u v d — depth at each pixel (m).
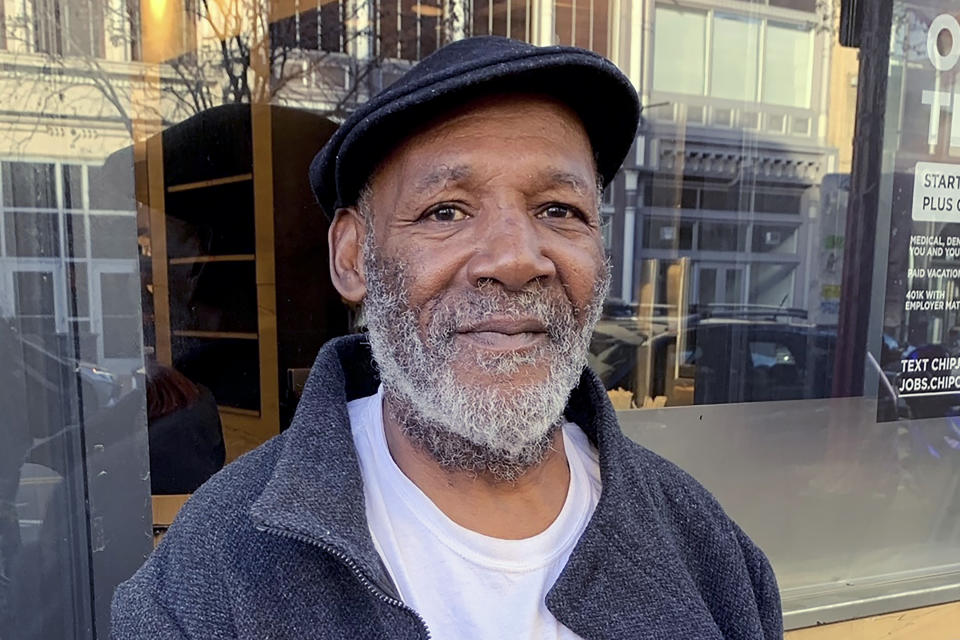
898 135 2.29
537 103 0.89
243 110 1.91
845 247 2.33
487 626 0.85
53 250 1.48
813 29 2.27
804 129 2.30
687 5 2.19
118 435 1.55
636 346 2.23
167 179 1.81
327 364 0.98
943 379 2.43
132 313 1.55
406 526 0.89
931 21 2.28
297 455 0.85
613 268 2.20
